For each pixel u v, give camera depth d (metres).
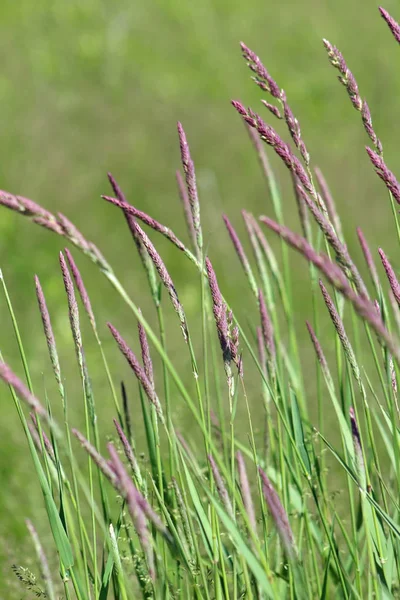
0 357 3.09
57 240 10.73
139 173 12.12
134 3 16.77
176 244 2.87
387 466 5.61
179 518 3.47
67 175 12.03
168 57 15.58
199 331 8.41
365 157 12.47
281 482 3.65
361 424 6.13
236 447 4.62
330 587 4.18
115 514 5.38
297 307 9.09
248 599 3.00
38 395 7.25
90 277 10.12
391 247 10.51
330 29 16.69
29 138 12.47
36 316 9.33
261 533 4.25
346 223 11.06
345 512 4.92
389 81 14.98
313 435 4.08
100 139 12.66
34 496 5.83
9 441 6.38
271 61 15.95
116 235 11.10
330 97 14.62
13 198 2.54
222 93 14.69
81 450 6.20
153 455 3.64
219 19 17.02
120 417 3.47
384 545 3.31
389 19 2.97
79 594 3.09
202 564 3.27
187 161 2.97
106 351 8.13
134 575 3.99
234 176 11.99
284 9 17.45
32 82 13.92
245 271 3.86
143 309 9.23
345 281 2.06
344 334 3.01
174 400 6.64
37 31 15.52
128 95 13.91
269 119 13.89
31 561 4.74
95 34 15.71
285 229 2.05
